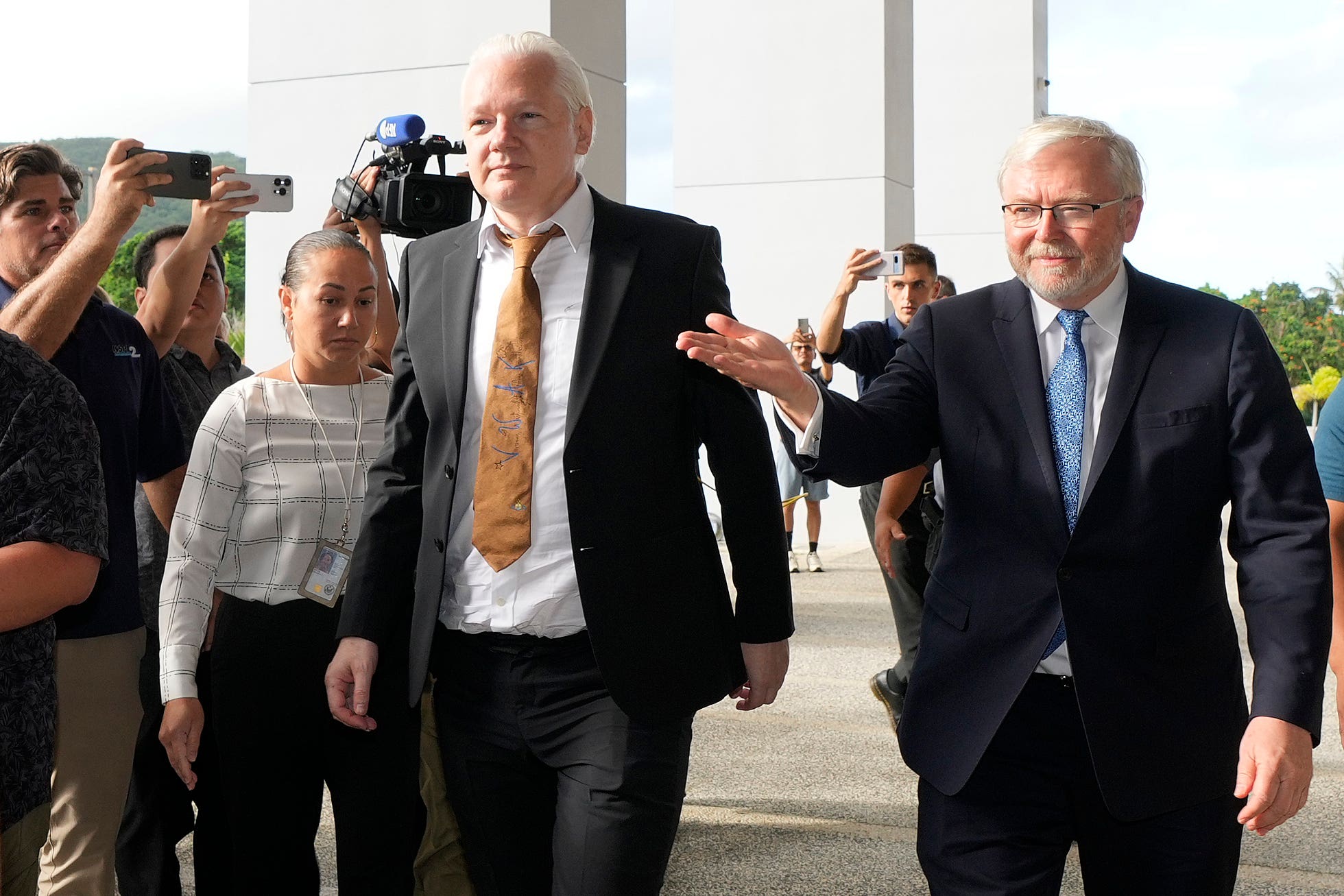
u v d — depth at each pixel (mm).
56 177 2973
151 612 3168
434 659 2295
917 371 2188
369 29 6887
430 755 2777
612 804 2098
